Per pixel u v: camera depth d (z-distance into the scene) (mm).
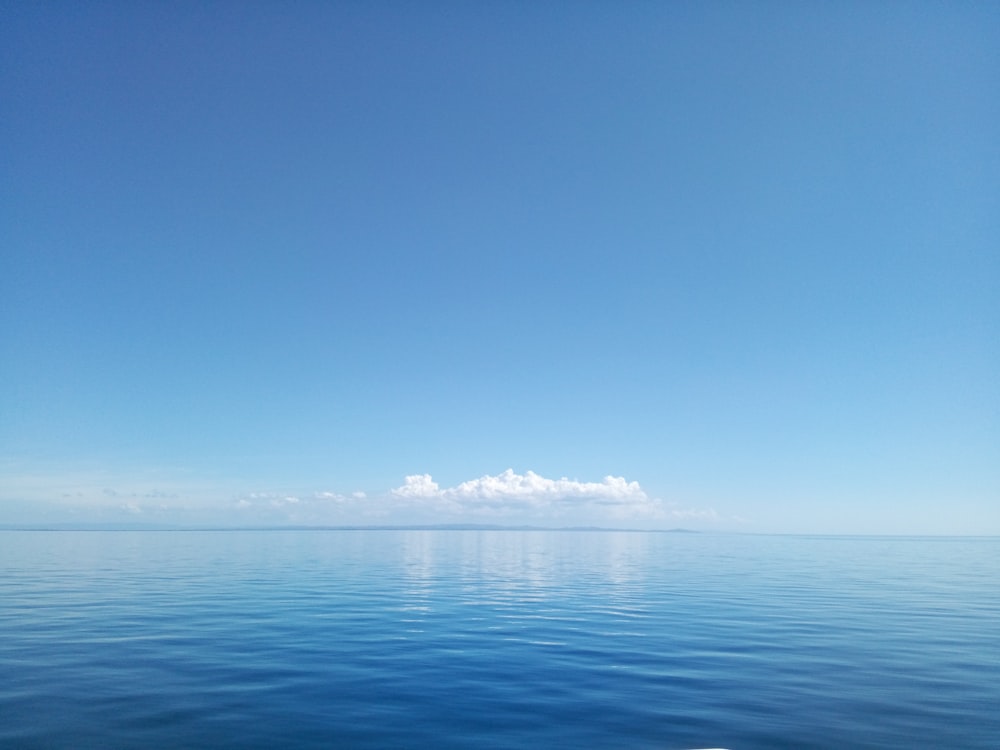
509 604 26141
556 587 32812
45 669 14969
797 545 98562
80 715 11711
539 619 22438
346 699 12789
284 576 37094
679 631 20266
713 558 59125
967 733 10961
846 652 17188
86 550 62656
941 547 92562
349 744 10414
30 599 26500
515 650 17312
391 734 10891
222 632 19516
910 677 14578
